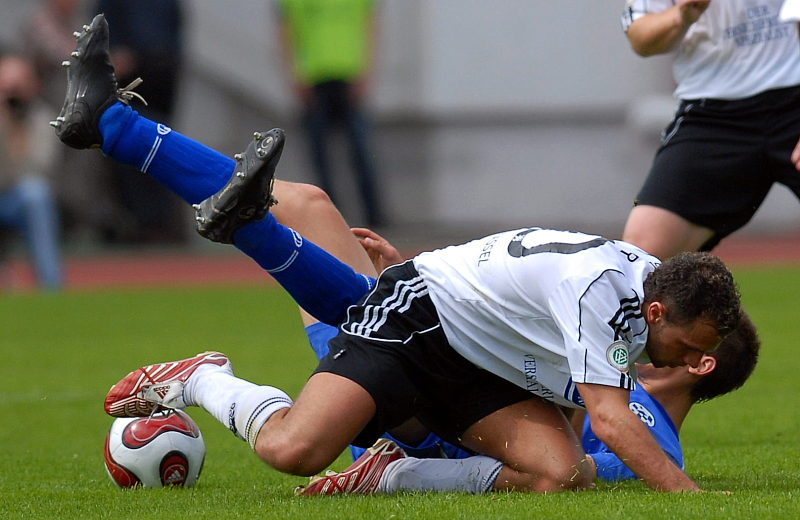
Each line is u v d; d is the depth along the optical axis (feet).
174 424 49.85
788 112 66.44
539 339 44.93
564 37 229.25
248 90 220.02
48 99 181.47
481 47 228.63
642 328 43.09
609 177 230.89
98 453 61.11
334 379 45.29
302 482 51.47
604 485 47.03
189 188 50.34
